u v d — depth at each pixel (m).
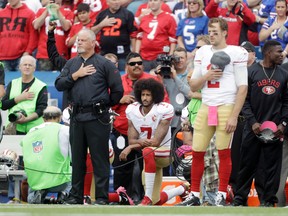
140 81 32.31
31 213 21.39
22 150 34.06
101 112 30.27
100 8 44.88
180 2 44.50
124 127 34.44
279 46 30.92
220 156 29.30
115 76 30.44
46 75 43.22
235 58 28.95
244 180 31.48
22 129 37.34
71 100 30.58
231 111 29.03
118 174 33.88
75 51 43.81
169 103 35.38
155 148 31.72
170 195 32.41
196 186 29.52
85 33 30.36
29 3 46.44
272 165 31.27
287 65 33.34
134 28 43.34
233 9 42.09
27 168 32.94
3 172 33.19
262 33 42.00
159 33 42.78
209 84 29.12
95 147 30.36
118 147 34.28
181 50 37.66
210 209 23.81
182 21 42.81
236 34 42.12
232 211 22.81
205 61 29.14
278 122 31.05
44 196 32.97
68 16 44.28
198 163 29.47
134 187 33.75
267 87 30.94
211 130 29.39
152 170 31.45
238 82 29.00
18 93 37.78
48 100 41.84
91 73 30.31
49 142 32.97
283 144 32.34
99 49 43.41
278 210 23.27
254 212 22.39
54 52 33.94
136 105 32.53
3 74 33.25
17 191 33.75
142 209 23.61
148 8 44.09
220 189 29.36
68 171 32.97
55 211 22.17
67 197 31.27
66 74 30.58
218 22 29.05
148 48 42.88
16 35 44.44
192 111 33.28
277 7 41.62
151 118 32.16
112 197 32.50
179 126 33.84
